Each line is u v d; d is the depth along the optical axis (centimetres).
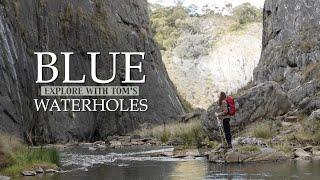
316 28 3669
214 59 14900
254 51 15012
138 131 4556
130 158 2003
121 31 5259
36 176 1414
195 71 14675
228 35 15800
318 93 2480
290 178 1173
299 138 1953
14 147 1838
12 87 3044
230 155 1650
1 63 2941
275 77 3759
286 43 3809
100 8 4966
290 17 3991
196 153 2025
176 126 3534
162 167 1564
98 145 3403
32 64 3562
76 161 1908
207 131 2309
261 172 1321
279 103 2405
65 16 4384
